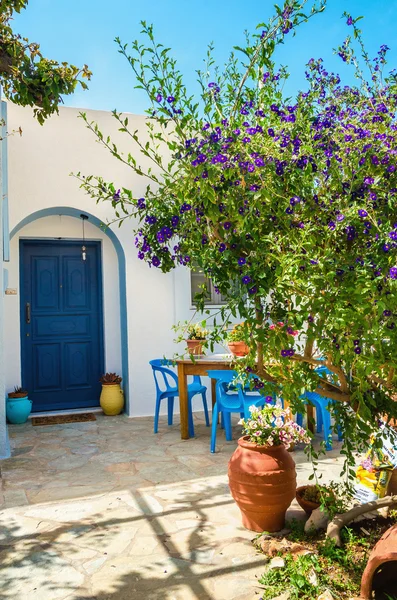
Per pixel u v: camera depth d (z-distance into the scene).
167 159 7.06
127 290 6.96
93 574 2.75
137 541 3.12
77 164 6.70
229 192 2.25
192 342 5.58
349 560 2.71
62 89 4.35
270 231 2.30
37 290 7.21
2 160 5.35
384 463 3.26
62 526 3.35
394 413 2.67
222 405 5.01
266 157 2.21
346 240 2.28
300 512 3.46
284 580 2.61
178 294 7.20
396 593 2.52
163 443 5.47
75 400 7.37
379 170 2.24
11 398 6.54
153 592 2.56
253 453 3.23
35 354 7.18
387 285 2.01
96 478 4.32
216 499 3.79
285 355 2.21
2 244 5.21
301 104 2.41
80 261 7.44
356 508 3.04
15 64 4.16
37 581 2.69
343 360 2.40
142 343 7.00
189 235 2.54
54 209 6.68
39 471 4.54
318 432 5.70
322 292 2.02
